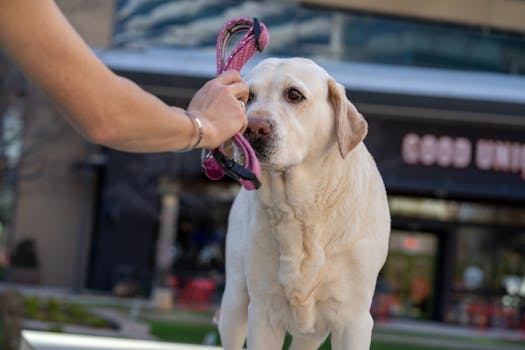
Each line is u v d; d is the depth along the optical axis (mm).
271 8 21422
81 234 22953
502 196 22281
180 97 21641
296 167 3119
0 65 13516
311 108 3080
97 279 23109
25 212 23922
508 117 22000
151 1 21359
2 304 10539
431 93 21688
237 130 1903
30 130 16109
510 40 21922
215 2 21656
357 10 21422
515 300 22984
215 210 23766
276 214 3232
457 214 23172
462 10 21312
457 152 22328
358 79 21703
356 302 3365
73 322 12680
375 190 3447
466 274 23125
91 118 1580
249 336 3504
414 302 23062
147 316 16219
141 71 21219
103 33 20828
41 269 23969
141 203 22656
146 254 23188
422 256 23266
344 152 3150
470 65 22188
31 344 6062
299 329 3441
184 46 21734
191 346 6480
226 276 3945
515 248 23203
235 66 2551
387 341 15383
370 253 3346
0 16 1457
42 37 1493
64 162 22734
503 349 15750
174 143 1742
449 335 18453
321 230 3258
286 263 3273
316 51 21609
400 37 21875
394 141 22328
